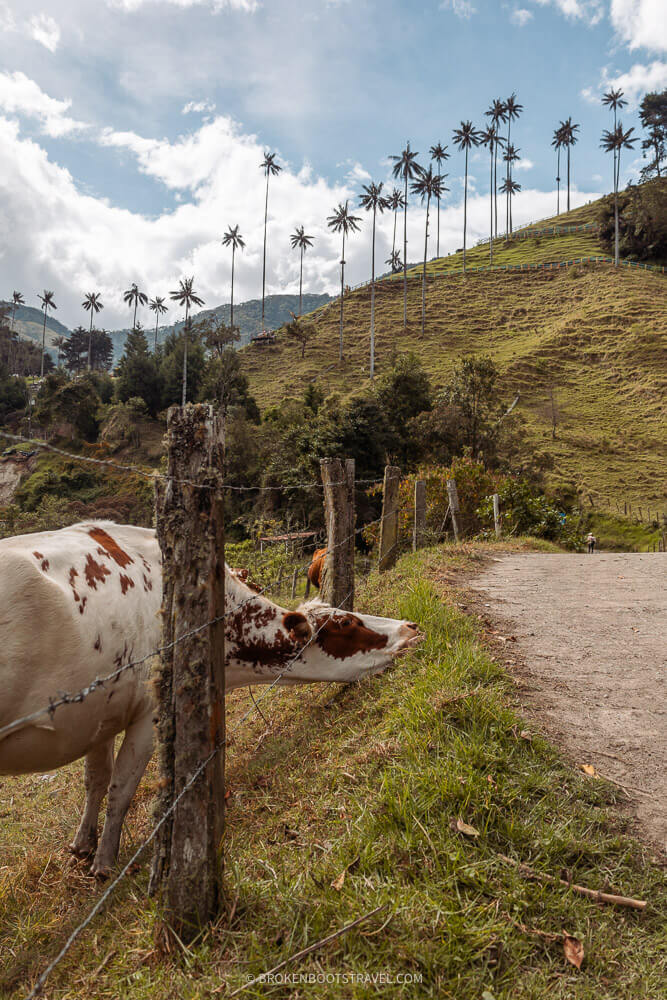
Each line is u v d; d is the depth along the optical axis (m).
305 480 36.81
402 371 44.75
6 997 2.45
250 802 3.60
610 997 2.09
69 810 4.39
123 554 3.56
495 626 6.14
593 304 78.75
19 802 4.81
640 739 3.76
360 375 77.25
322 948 2.27
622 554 12.33
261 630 4.20
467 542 13.36
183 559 2.45
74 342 150.62
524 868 2.61
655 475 45.66
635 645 5.55
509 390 62.38
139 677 3.42
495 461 40.25
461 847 2.69
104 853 3.33
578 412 57.72
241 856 2.89
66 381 74.56
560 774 3.30
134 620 3.40
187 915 2.39
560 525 18.66
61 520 41.91
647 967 2.22
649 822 3.00
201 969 2.24
